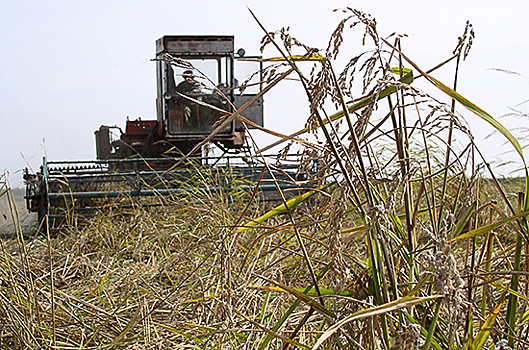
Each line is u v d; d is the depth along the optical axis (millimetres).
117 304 3701
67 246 6484
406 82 1646
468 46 1817
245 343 2494
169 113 13227
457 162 1857
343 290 1653
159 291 3947
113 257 5871
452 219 1474
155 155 13992
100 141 16312
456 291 1169
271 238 4320
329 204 1647
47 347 2830
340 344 1544
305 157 1749
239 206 6277
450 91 1442
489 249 1833
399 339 1238
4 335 3010
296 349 2312
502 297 1627
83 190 9695
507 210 3631
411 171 1475
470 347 1506
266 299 2398
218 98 13258
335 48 1515
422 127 1591
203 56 13086
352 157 1502
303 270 3840
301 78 1461
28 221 9703
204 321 3170
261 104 13805
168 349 2740
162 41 13070
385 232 1629
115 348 2902
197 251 4305
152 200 9477
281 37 1532
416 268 1738
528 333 1793
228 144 13977
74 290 4391
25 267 3408
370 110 1364
